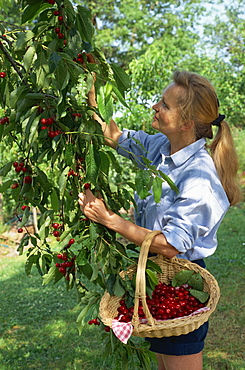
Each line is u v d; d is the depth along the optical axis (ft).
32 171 6.00
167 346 5.89
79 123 5.45
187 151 6.06
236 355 9.87
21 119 5.47
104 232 5.61
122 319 5.48
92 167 5.14
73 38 5.31
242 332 10.89
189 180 5.87
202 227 5.75
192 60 40.91
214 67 31.78
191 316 5.16
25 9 5.64
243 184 29.53
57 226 6.00
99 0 45.78
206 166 5.94
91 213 5.43
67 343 10.89
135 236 5.45
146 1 49.29
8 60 6.25
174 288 6.07
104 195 5.49
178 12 49.75
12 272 17.29
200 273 6.08
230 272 15.10
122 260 5.69
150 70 20.03
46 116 5.29
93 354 10.19
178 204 5.74
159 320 5.20
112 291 5.58
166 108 6.10
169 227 5.59
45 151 5.51
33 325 12.12
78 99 6.72
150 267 6.11
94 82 5.49
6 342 11.13
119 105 19.33
